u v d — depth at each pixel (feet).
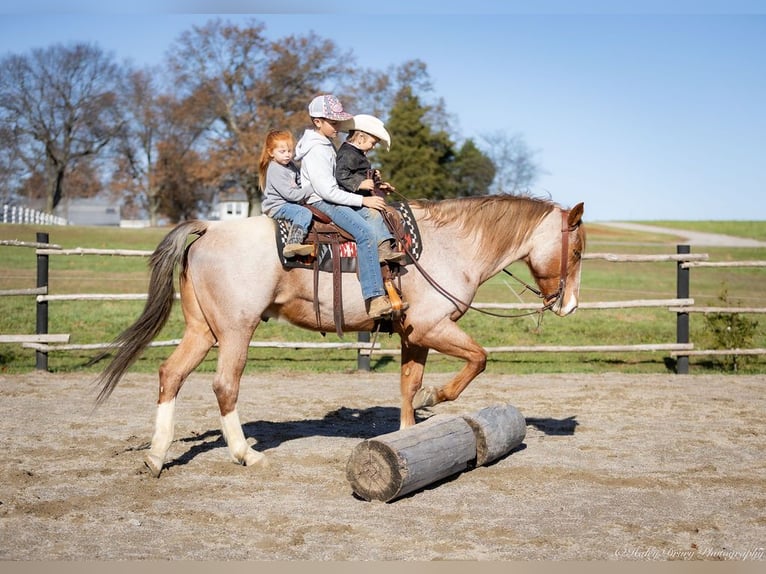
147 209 224.12
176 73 172.96
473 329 48.67
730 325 38.27
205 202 228.63
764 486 17.89
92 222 296.10
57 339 34.22
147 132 211.41
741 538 14.55
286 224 18.33
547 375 35.53
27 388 30.35
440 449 17.04
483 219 19.67
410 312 18.92
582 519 15.49
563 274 20.44
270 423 24.72
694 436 23.21
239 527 14.89
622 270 94.07
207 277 18.15
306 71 169.07
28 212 172.55
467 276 19.42
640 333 48.93
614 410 27.32
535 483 17.99
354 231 18.19
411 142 154.30
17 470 18.42
